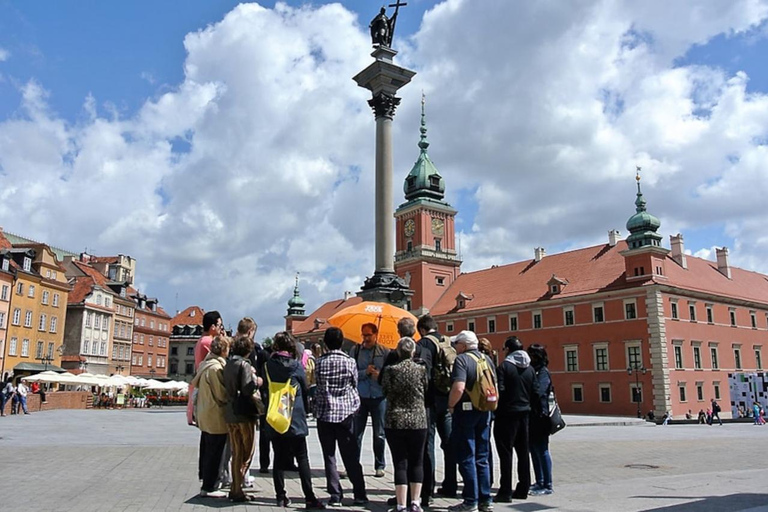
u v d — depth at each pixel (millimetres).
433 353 10023
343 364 9562
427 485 9594
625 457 16938
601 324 63500
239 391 9320
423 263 86312
